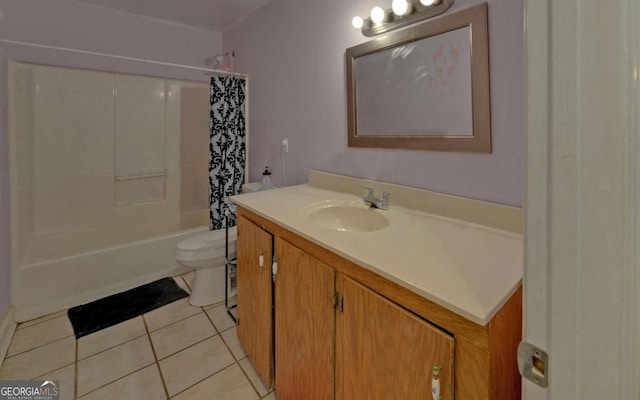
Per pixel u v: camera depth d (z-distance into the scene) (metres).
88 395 1.44
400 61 1.48
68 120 2.40
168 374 1.57
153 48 2.74
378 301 0.88
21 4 2.20
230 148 2.46
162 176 2.87
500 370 0.69
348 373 1.00
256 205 1.53
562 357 0.38
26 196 2.21
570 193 0.36
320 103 1.95
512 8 1.13
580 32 0.34
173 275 2.59
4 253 1.89
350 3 1.71
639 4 0.32
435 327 0.74
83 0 2.41
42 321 1.98
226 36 2.96
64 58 2.38
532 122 0.39
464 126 1.28
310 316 1.15
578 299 0.36
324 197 1.70
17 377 1.54
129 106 2.66
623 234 0.33
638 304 0.34
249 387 1.50
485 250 0.98
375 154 1.65
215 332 1.91
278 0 2.25
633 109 0.32
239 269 1.67
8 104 2.06
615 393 0.35
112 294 2.30
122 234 2.68
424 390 0.77
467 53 1.25
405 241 1.06
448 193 1.36
